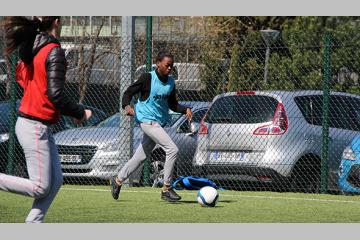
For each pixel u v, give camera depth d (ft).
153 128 85.35
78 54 144.15
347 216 77.30
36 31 53.52
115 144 111.65
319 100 106.73
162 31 188.24
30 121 53.31
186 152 114.01
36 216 54.60
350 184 103.86
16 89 123.24
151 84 84.84
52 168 54.19
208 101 122.52
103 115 127.24
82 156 112.06
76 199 91.50
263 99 105.09
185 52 143.54
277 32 131.85
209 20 188.03
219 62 123.24
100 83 142.10
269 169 102.37
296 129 103.86
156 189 107.76
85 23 168.66
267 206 85.51
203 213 78.33
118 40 155.84
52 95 51.96
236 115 105.81
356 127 108.68
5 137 124.16
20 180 53.67
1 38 132.87
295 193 102.99
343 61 117.91
